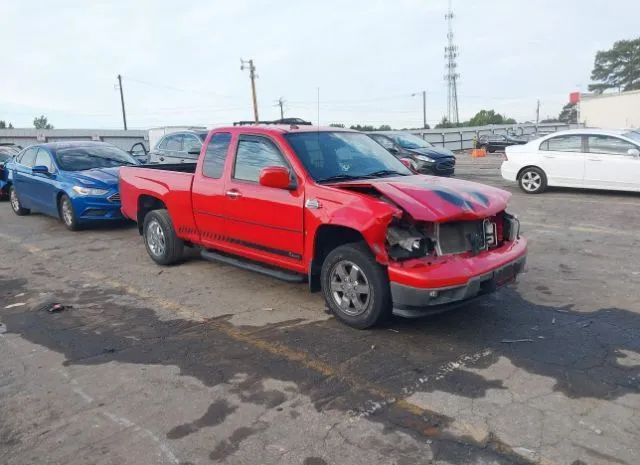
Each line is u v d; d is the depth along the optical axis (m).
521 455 3.04
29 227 10.62
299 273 5.40
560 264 6.95
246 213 5.66
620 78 99.38
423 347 4.51
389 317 4.89
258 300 5.83
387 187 4.68
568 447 3.11
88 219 9.80
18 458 3.14
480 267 4.49
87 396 3.84
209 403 3.70
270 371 4.15
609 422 3.35
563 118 96.25
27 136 35.56
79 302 5.92
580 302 5.52
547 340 4.61
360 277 4.75
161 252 7.23
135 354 4.52
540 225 9.39
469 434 3.26
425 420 3.42
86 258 7.95
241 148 5.86
